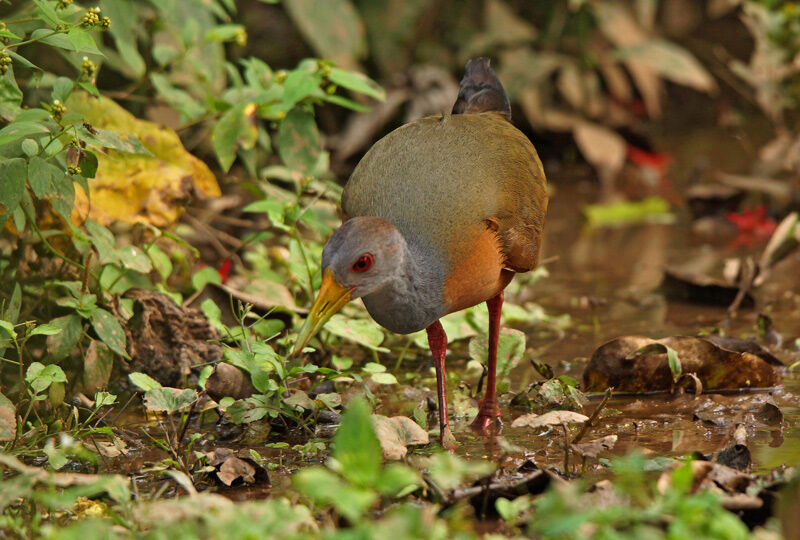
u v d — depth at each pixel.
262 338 10.13
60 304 9.14
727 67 21.95
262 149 13.88
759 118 21.42
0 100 8.74
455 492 6.68
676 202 17.80
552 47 21.19
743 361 9.47
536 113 19.92
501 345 9.50
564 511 5.63
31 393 8.45
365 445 5.40
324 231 10.97
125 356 9.05
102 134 8.21
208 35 11.95
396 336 11.46
